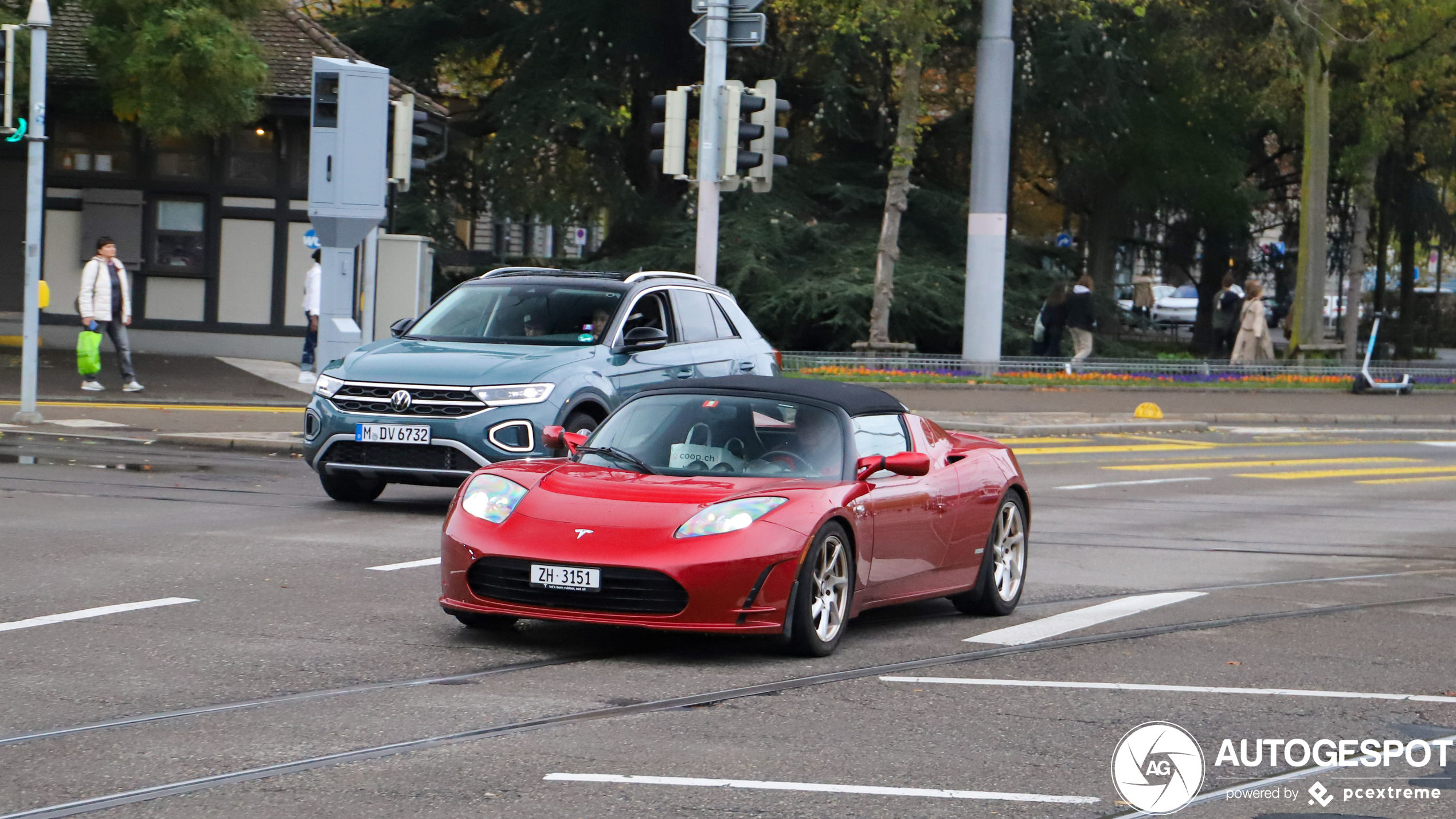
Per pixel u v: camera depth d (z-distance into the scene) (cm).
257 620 1658
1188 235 9456
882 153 8050
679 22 7819
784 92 7931
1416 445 4959
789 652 1600
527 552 1547
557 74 7775
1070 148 8556
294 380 4875
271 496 2702
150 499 2592
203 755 1136
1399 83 7512
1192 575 2325
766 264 7256
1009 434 4844
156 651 1484
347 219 3497
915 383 5891
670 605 1525
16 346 5397
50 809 998
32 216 3528
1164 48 8206
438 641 1598
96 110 5441
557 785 1086
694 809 1041
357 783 1075
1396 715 1423
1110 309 8388
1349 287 8194
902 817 1044
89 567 1933
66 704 1270
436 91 8106
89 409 3888
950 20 7188
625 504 1581
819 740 1249
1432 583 2333
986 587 1923
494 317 2736
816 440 1725
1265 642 1791
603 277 2842
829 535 1603
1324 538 2844
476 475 1686
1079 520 2958
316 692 1350
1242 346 6806
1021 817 1058
